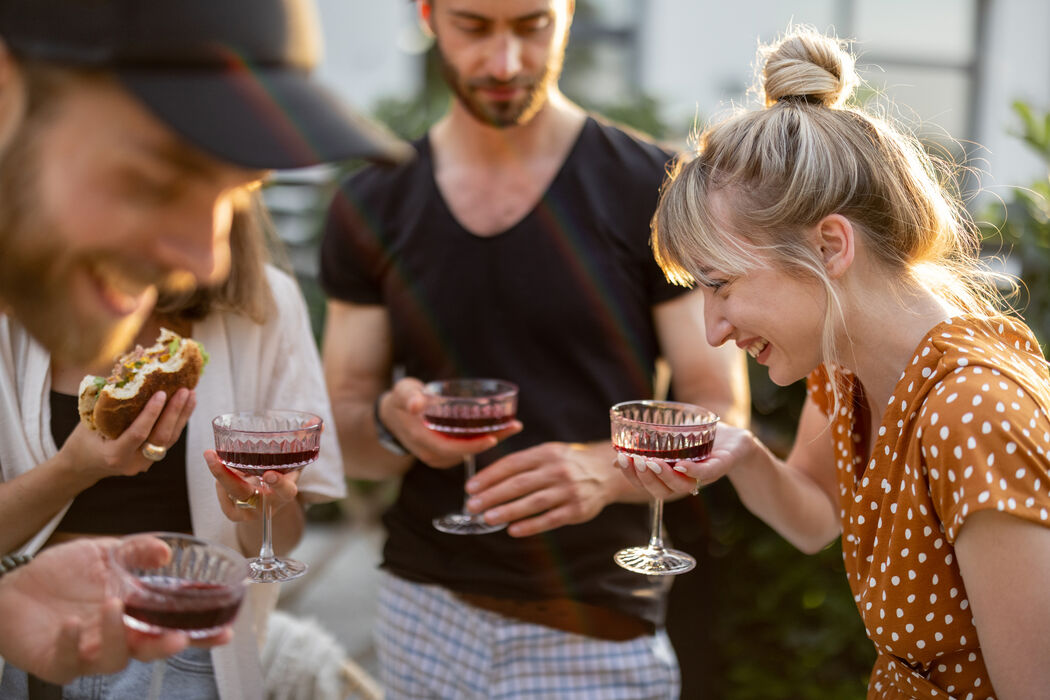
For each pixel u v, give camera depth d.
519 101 2.07
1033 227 2.67
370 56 5.43
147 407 1.44
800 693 2.81
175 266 0.93
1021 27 5.49
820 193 1.41
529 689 2.10
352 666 2.12
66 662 1.16
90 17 0.83
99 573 1.25
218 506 1.73
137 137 0.86
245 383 1.80
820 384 1.75
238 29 0.87
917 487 1.33
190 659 1.64
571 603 2.10
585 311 2.15
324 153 0.87
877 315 1.45
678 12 5.58
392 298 2.28
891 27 5.45
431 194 2.24
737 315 1.47
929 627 1.37
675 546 2.52
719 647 2.82
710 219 1.46
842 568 2.79
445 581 2.17
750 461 1.73
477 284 2.20
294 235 3.80
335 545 3.90
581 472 1.94
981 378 1.29
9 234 0.90
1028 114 2.81
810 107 1.49
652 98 4.15
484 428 1.96
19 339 1.65
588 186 2.17
